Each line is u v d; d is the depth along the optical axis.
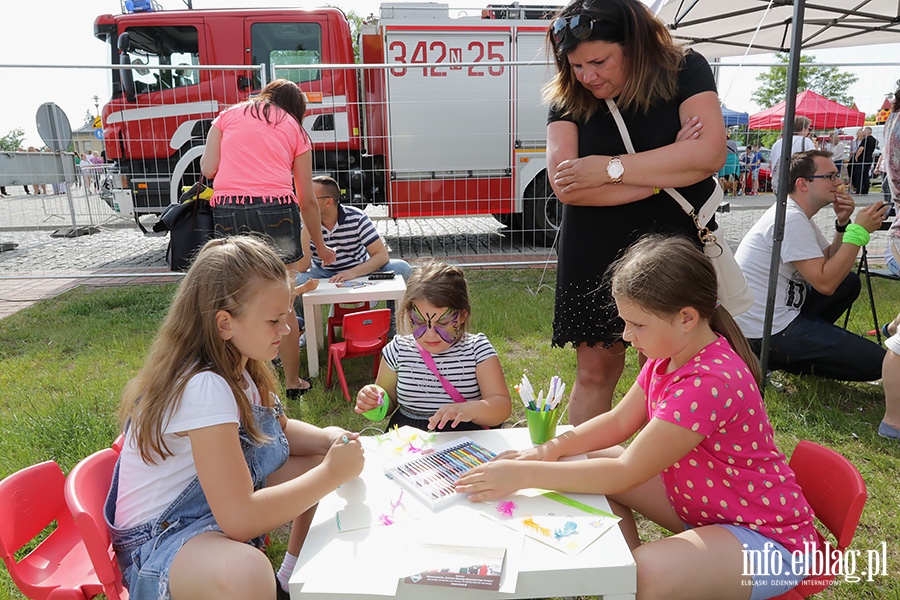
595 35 2.08
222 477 1.52
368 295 4.02
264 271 1.62
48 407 3.49
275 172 3.74
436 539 1.42
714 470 1.63
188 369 1.59
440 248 9.03
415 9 7.64
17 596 2.14
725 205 7.16
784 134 3.07
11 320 5.55
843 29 6.09
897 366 3.01
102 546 1.44
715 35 6.50
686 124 2.21
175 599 1.47
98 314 5.69
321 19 7.49
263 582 1.45
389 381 2.59
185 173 7.60
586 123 2.39
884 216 3.35
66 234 10.17
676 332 1.62
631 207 2.32
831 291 3.49
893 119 3.26
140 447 1.57
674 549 1.52
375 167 8.16
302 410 3.60
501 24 7.64
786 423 3.26
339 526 1.48
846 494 1.56
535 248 8.63
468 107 7.83
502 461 1.64
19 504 1.58
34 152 7.57
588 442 1.86
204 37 7.45
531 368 4.14
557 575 1.30
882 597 2.05
